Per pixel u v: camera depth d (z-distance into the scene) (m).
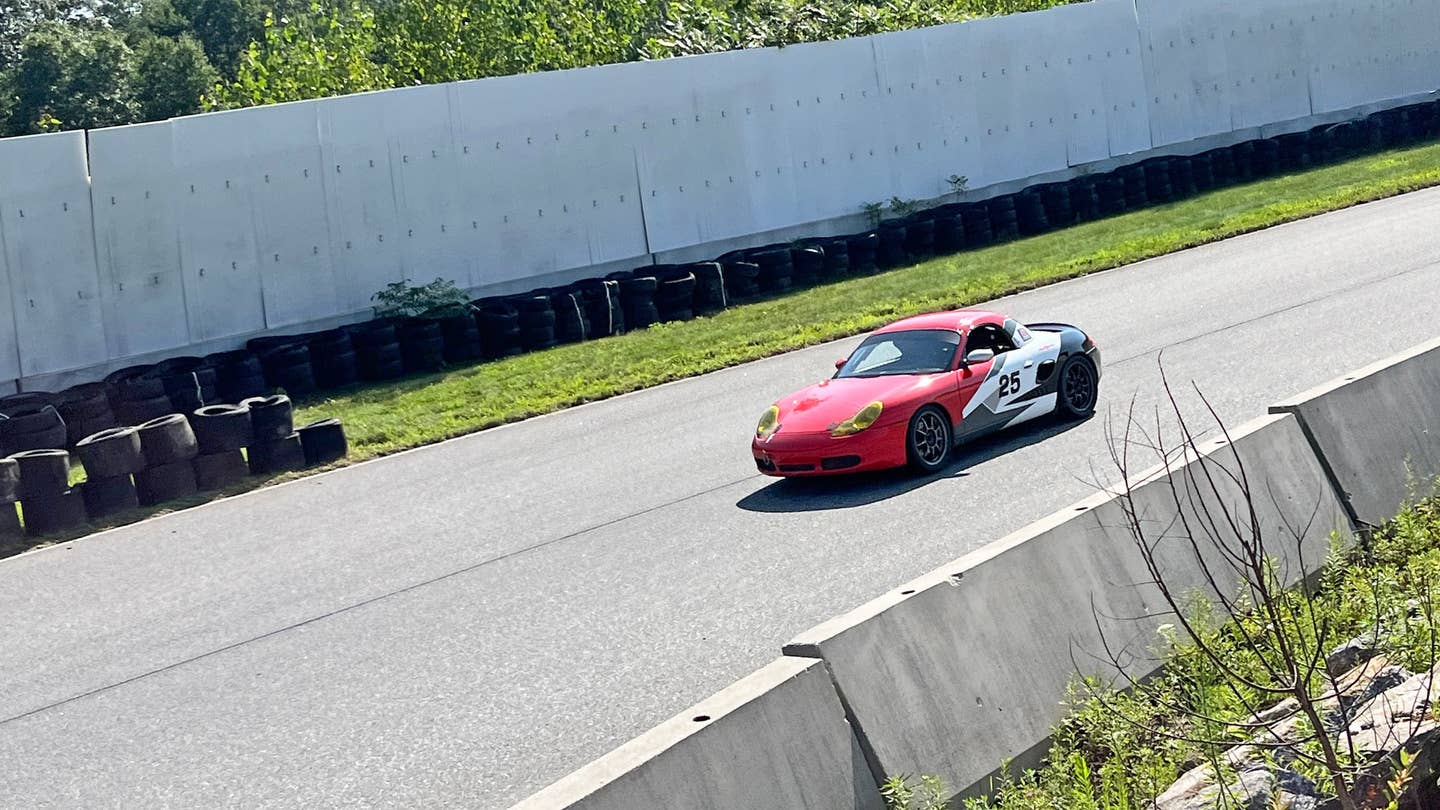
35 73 55.88
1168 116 32.47
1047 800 5.03
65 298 20.89
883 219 28.53
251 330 22.25
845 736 4.95
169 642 9.30
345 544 11.77
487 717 6.95
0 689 8.70
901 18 34.91
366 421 17.95
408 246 23.44
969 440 11.60
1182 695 5.90
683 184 26.19
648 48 35.81
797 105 27.50
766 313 22.72
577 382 18.88
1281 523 7.36
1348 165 30.67
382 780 6.29
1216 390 12.70
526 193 24.52
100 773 6.91
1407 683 5.39
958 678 5.43
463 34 38.19
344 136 22.88
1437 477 8.17
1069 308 19.12
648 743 4.52
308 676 8.10
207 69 58.31
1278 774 4.86
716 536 10.15
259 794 6.32
